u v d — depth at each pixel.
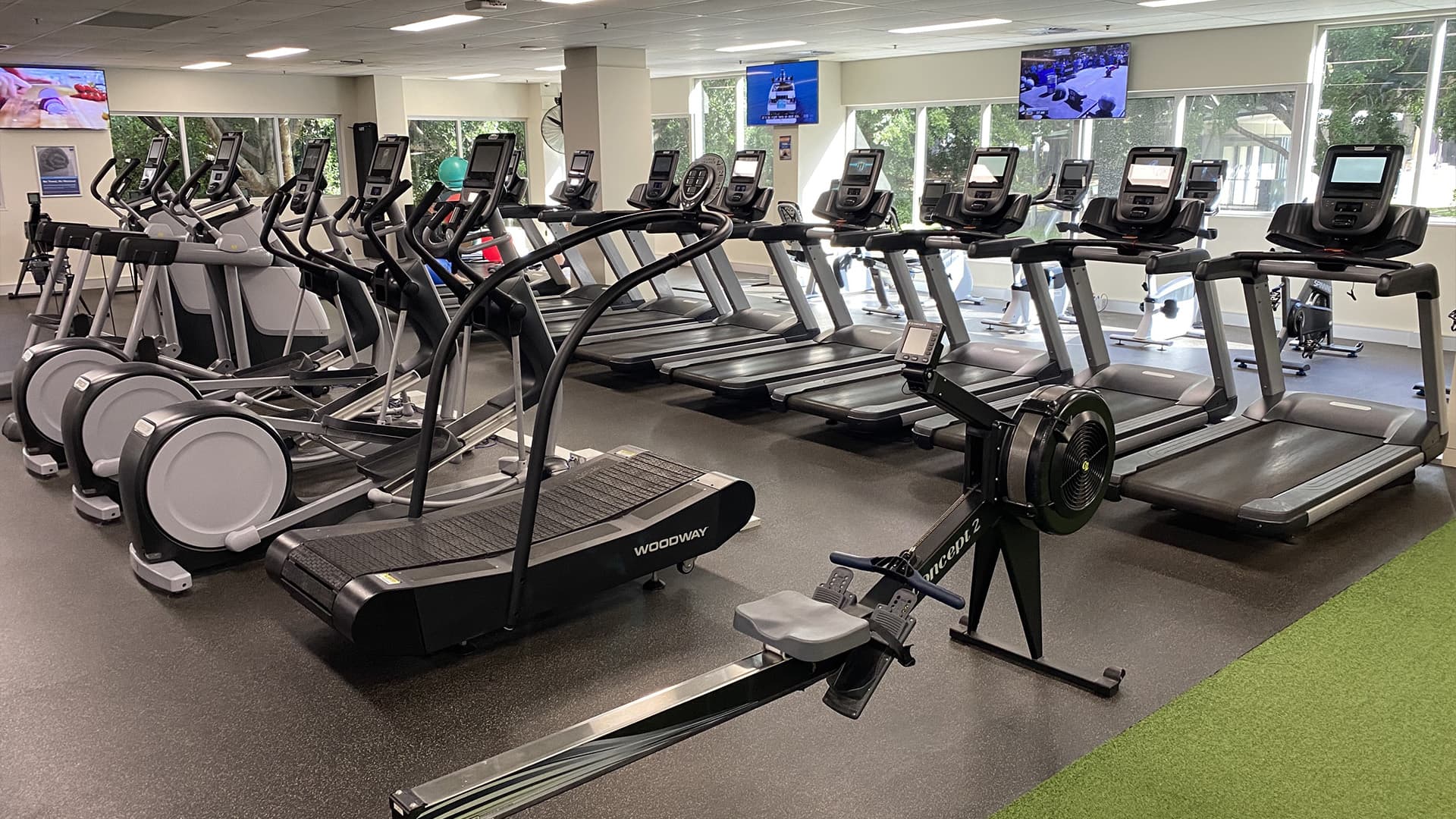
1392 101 8.05
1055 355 5.92
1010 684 2.94
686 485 3.70
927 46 10.29
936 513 4.36
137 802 2.43
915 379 2.48
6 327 9.31
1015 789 2.44
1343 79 8.30
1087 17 8.06
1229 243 9.12
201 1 6.80
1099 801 2.38
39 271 7.80
